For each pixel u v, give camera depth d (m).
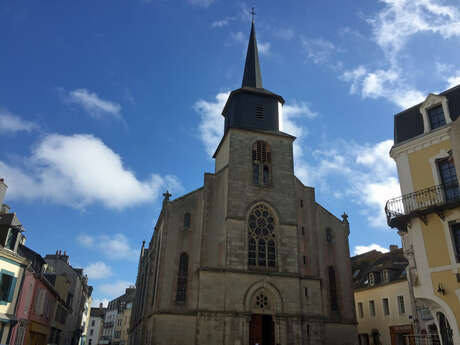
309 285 34.09
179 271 32.47
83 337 88.44
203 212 34.78
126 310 101.69
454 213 20.14
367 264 50.84
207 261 33.03
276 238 35.22
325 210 38.75
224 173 37.03
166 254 32.56
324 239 37.44
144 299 38.50
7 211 30.92
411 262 24.72
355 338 34.16
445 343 20.80
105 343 110.75
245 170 36.84
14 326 27.33
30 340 32.06
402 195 23.00
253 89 41.62
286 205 36.66
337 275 36.34
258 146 38.88
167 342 29.44
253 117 39.94
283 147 39.41
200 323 30.06
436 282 20.00
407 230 23.14
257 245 34.34
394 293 39.72
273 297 32.38
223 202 35.69
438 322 21.19
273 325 32.00
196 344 29.42
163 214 34.66
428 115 23.41
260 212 35.84
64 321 51.12
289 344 31.09
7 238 26.28
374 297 43.00
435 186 21.59
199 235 34.06
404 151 23.72
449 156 21.48
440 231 20.53
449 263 19.73
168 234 33.28
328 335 33.50
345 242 38.09
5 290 25.81
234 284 31.77
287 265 34.09
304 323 32.47
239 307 31.08
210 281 31.56
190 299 31.47
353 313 35.12
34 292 31.36
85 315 88.31
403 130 24.52
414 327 33.38
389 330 39.81
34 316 32.38
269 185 37.06
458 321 18.80
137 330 42.62
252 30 48.75
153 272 36.47
